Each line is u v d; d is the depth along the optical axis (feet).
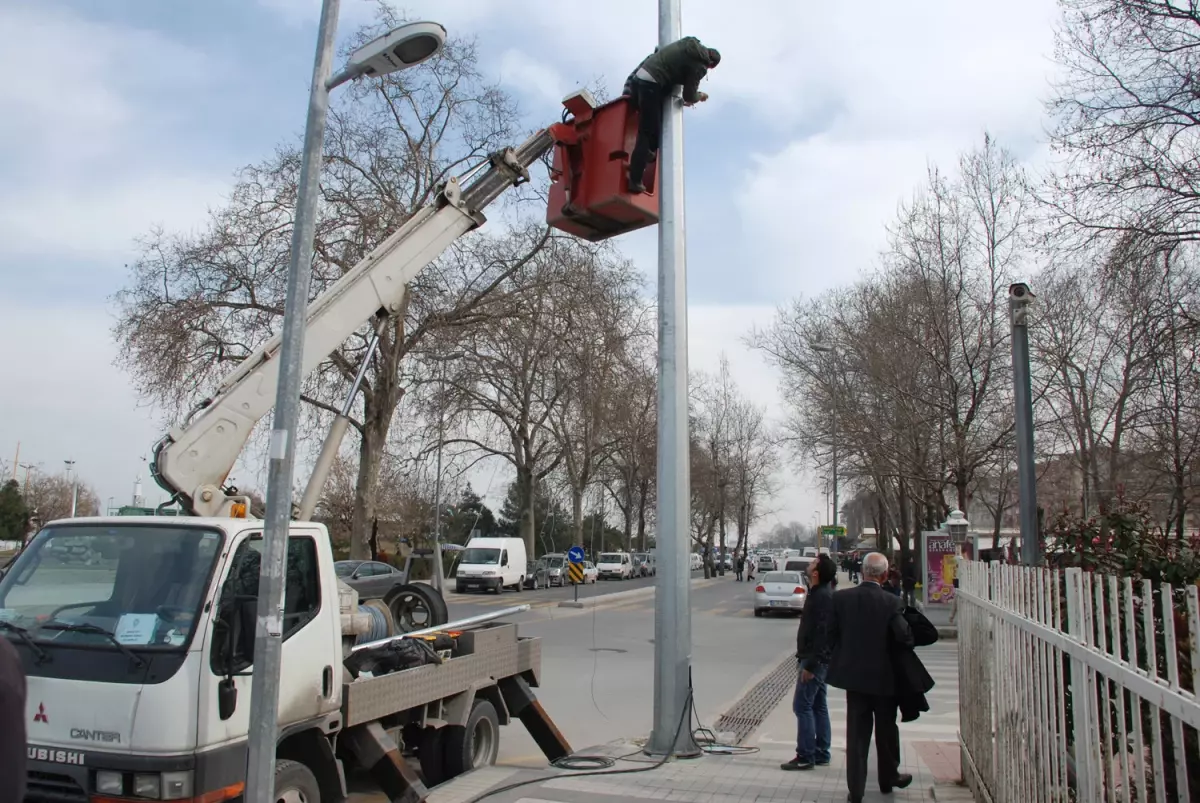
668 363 25.91
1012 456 98.27
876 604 20.71
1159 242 48.08
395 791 20.51
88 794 15.02
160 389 81.35
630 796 21.06
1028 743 15.47
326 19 17.22
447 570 176.65
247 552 17.34
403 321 84.64
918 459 92.53
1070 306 89.71
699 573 286.66
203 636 15.75
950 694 46.01
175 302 82.89
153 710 15.03
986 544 164.55
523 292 92.89
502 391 132.77
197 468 20.31
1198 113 47.03
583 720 37.24
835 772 24.48
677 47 25.63
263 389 21.47
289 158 85.30
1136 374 60.54
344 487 156.97
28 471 226.58
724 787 21.99
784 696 44.32
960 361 90.02
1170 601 9.14
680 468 25.72
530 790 21.57
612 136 25.84
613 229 27.99
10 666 7.89
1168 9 46.09
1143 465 78.38
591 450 164.14
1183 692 8.68
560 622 86.69
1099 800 11.46
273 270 82.53
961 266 89.51
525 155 26.99
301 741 18.90
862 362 99.25
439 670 23.45
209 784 15.35
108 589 16.57
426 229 25.40
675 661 25.48
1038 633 14.51
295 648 18.10
